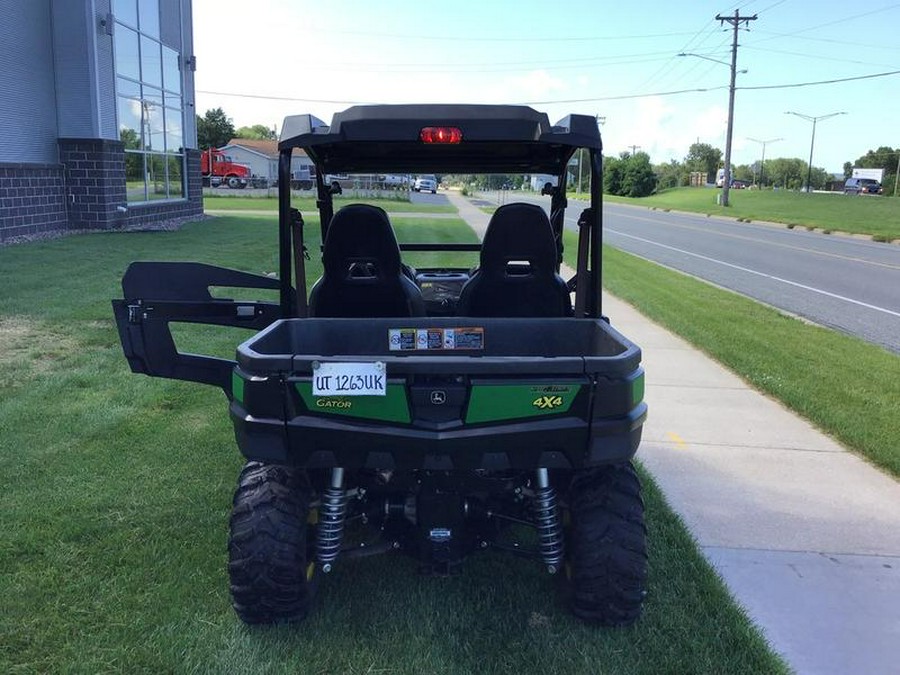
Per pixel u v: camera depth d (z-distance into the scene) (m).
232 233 19.81
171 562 3.72
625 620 3.25
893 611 3.55
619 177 94.19
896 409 6.35
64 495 4.37
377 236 4.00
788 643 3.29
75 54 18.31
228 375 3.74
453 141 3.45
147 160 22.41
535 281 4.17
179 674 2.95
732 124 57.25
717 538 4.21
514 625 3.31
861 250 24.69
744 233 32.34
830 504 4.65
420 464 2.90
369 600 3.49
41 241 16.39
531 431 2.87
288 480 3.17
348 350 3.80
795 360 8.06
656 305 11.27
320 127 3.69
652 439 5.71
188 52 25.80
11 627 3.18
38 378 6.49
